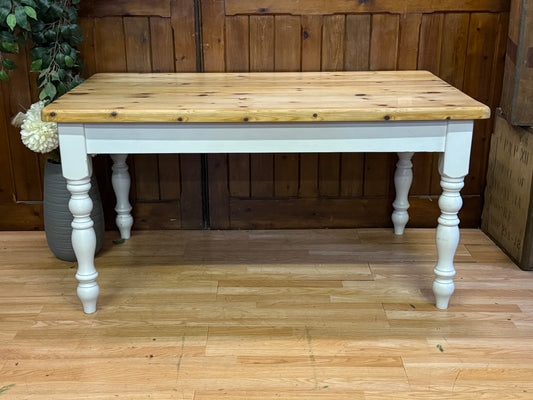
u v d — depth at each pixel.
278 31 2.66
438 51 2.70
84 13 2.62
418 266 2.62
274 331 2.15
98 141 2.04
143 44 2.67
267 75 2.61
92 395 1.83
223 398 1.82
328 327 2.18
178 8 2.62
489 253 2.73
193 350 2.05
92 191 2.57
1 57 2.57
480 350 2.04
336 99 2.13
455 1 2.62
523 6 2.40
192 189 2.90
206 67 2.71
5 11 2.25
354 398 1.82
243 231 2.95
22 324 2.20
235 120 1.98
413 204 2.94
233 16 2.64
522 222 2.56
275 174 2.88
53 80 2.44
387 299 2.36
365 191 2.92
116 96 2.19
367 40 2.68
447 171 2.08
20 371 1.94
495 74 2.73
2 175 2.86
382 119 1.98
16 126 2.71
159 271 2.58
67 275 2.55
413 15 2.65
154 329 2.17
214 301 2.35
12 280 2.50
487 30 2.68
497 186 2.79
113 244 2.82
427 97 2.16
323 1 2.62
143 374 1.93
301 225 2.97
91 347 2.06
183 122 2.00
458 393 1.84
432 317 2.23
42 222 2.95
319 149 2.06
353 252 2.74
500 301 2.34
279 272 2.57
